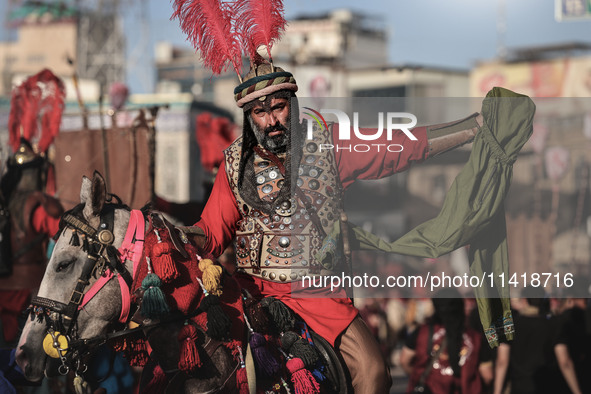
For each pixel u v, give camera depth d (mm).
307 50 50688
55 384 9070
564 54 57531
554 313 11953
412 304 21375
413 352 11133
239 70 6934
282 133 6598
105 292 6262
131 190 11734
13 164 10984
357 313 6617
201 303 6156
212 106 48625
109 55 64438
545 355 11383
